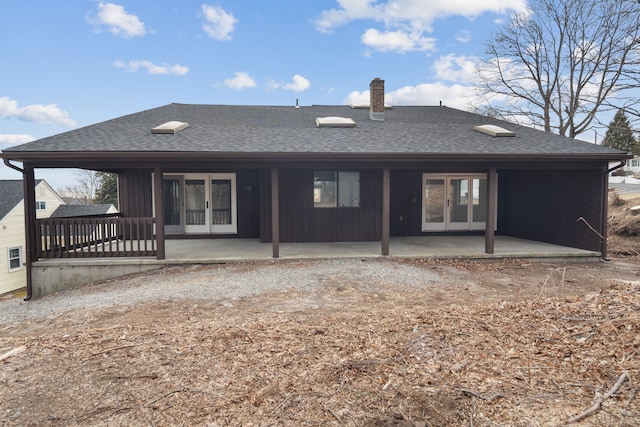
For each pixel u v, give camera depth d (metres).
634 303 3.54
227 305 4.86
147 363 3.00
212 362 3.00
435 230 10.86
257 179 10.50
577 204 8.59
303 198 9.90
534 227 9.94
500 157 7.44
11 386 2.69
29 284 7.00
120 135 7.97
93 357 3.15
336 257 7.75
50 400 2.50
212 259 7.50
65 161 6.99
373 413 2.28
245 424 2.21
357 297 5.17
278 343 3.36
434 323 3.78
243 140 7.95
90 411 2.36
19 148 6.80
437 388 2.52
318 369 2.84
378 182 10.12
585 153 7.58
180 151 6.96
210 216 10.43
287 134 8.59
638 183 27.62
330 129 9.20
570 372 2.61
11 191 17.34
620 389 2.32
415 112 12.07
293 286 5.76
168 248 8.82
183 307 4.81
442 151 7.57
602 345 2.91
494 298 5.04
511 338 3.26
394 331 3.59
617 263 7.79
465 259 7.81
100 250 8.39
